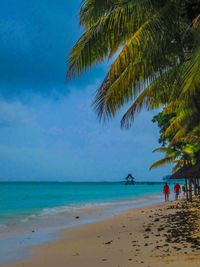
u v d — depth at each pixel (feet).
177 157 127.44
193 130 76.89
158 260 37.04
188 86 32.19
